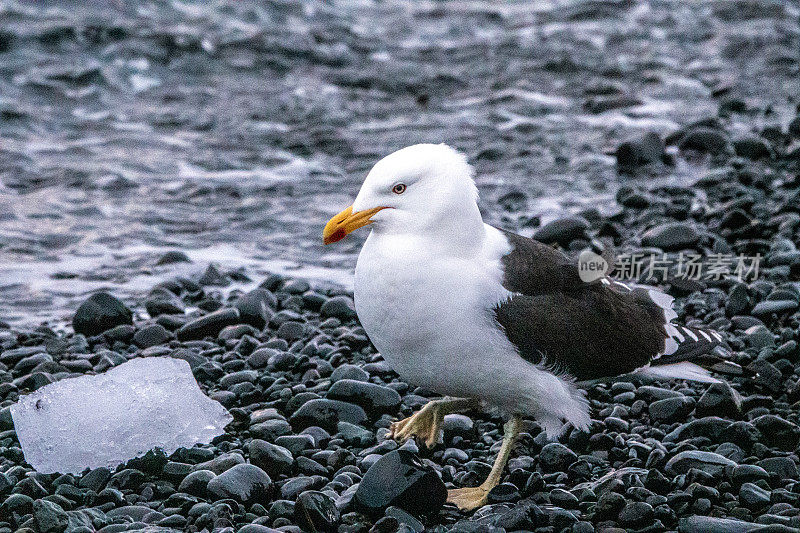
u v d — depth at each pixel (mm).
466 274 8805
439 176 8844
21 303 14164
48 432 9531
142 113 22953
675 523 8383
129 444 9547
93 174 19219
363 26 30094
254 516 8609
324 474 9312
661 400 10242
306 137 21594
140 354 12109
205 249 16328
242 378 11055
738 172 17859
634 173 19172
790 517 8094
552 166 19828
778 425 9555
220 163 20141
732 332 12086
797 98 23500
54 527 8250
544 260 9414
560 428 9414
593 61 27250
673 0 33156
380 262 8859
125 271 15375
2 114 21891
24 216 17297
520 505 8516
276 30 28312
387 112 23562
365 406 10398
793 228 15078
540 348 9031
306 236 16984
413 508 8516
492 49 28359
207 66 25734
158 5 29047
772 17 31234
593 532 8281
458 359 8930
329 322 12828
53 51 25406
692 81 25438
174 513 8656
